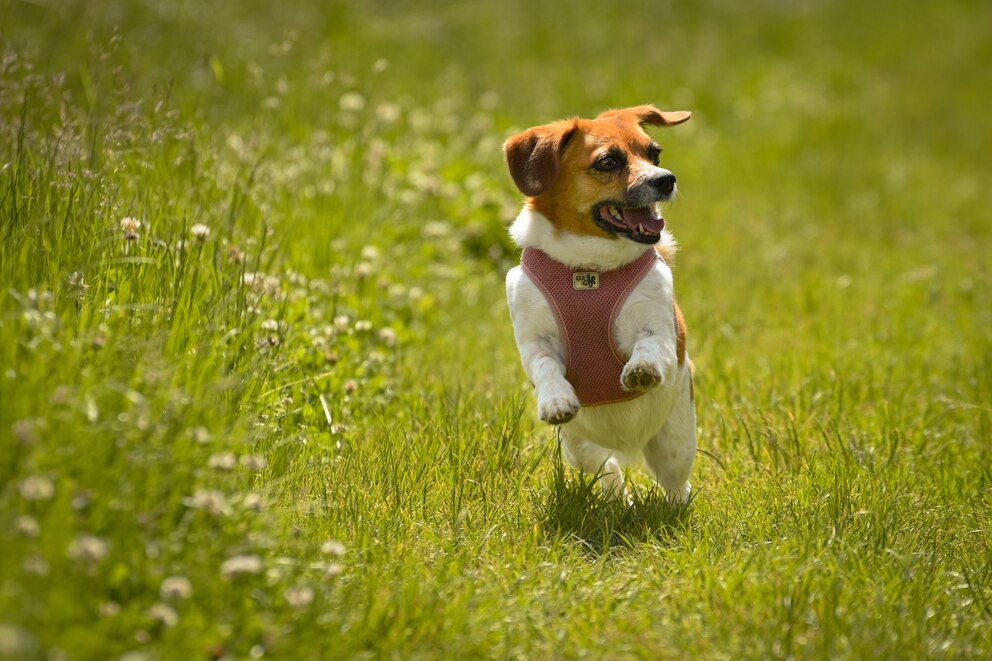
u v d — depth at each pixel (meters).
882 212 20.66
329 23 24.16
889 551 7.89
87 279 8.23
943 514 8.82
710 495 9.34
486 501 8.55
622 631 7.01
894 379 12.07
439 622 6.72
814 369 11.98
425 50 25.58
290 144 14.92
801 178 22.55
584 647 6.82
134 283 8.59
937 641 6.95
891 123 27.09
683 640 6.88
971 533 8.56
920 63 32.44
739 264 16.94
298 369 9.98
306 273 12.30
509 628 6.88
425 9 29.47
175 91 14.88
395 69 22.50
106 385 6.61
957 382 12.05
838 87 29.80
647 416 9.21
